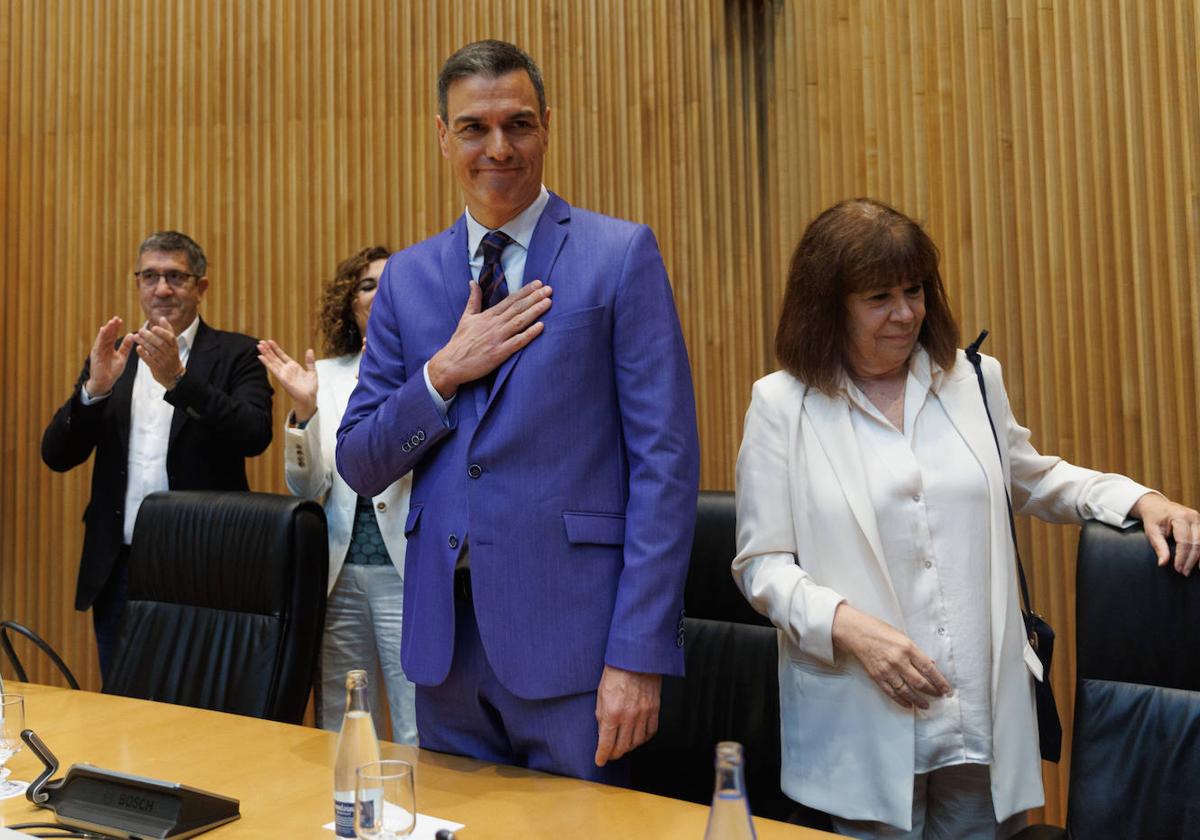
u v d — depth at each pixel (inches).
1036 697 74.4
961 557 71.7
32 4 183.9
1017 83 136.9
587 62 158.1
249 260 172.7
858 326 73.5
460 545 67.6
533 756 68.4
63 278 180.7
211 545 96.9
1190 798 63.7
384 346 75.5
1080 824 66.1
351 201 169.3
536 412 66.9
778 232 148.5
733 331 149.9
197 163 175.3
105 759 71.6
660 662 64.7
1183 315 128.0
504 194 69.4
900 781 68.6
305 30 172.1
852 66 144.9
